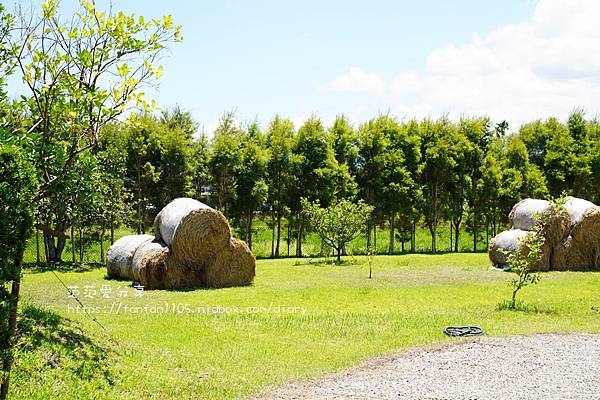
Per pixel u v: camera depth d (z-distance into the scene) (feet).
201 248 65.92
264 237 142.10
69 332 31.63
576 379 29.19
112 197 93.97
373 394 26.96
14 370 24.67
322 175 119.34
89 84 21.80
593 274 78.38
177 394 26.66
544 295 57.62
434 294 58.13
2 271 20.54
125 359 30.53
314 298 55.57
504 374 30.09
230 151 116.98
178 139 116.26
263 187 116.57
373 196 128.77
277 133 123.95
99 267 89.97
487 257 109.81
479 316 45.98
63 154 24.70
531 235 50.93
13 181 21.02
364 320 44.01
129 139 112.27
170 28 22.36
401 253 128.57
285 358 33.24
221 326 41.32
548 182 137.80
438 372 30.50
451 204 133.49
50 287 62.69
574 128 142.10
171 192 116.67
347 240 97.55
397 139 129.39
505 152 139.33
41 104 22.15
